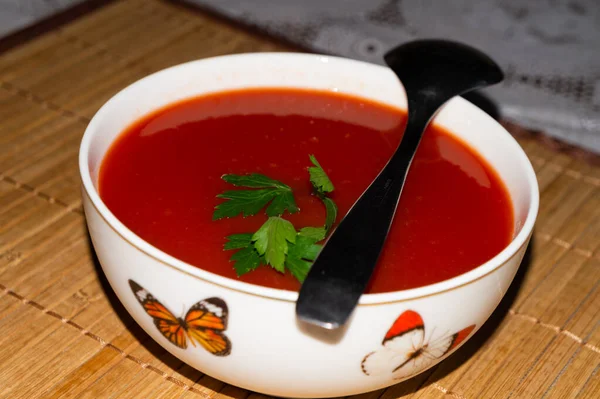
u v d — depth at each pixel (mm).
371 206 261
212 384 279
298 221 281
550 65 478
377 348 235
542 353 300
